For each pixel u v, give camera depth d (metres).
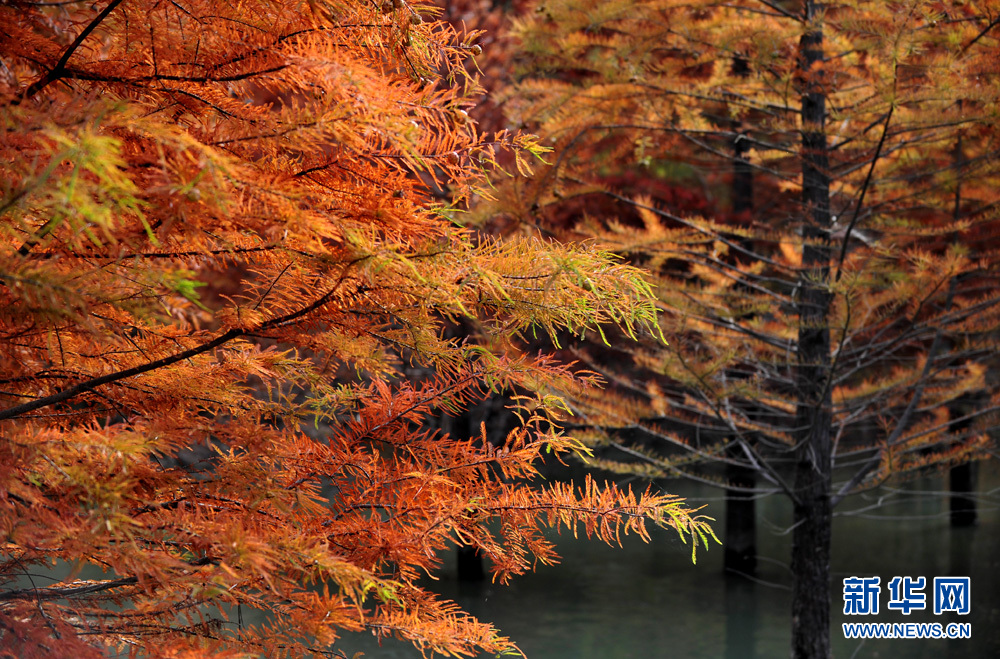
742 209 11.18
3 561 2.03
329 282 1.99
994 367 8.87
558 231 7.09
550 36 7.31
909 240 7.97
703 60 7.27
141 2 1.88
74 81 1.93
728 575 11.36
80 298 1.51
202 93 1.91
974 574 11.23
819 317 7.14
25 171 1.48
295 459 2.44
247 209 1.71
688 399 7.45
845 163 7.09
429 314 2.11
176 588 2.04
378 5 1.91
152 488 2.13
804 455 7.38
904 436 7.39
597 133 7.85
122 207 1.38
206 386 2.33
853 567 11.68
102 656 1.77
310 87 1.91
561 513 2.38
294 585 2.07
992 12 5.97
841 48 7.32
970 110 6.16
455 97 1.87
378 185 1.91
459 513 2.37
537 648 8.41
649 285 1.91
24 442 1.80
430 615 2.33
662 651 8.41
